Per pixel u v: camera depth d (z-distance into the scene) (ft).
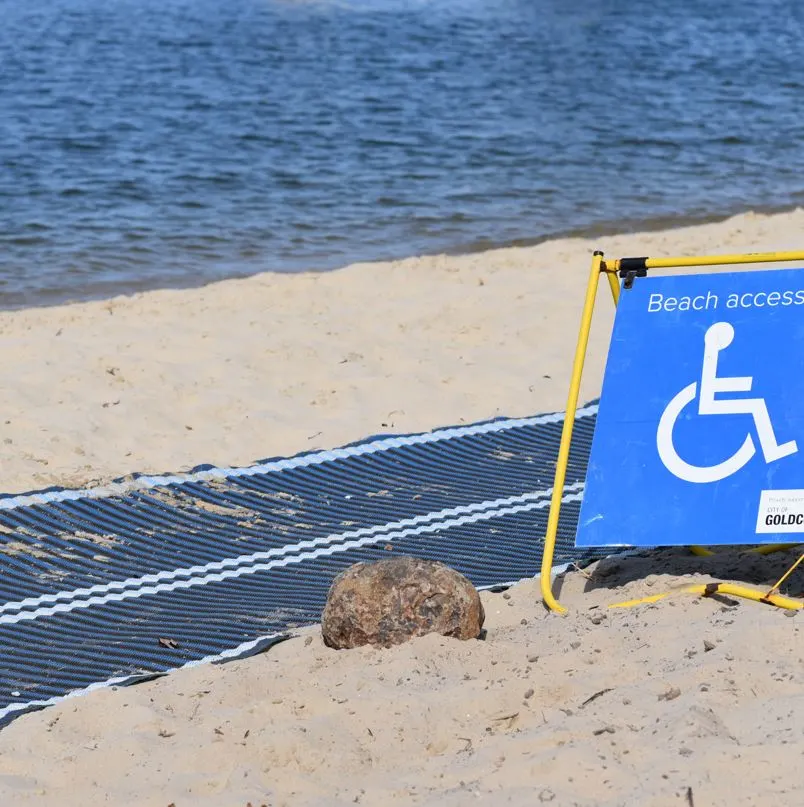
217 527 24.80
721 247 48.06
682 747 13.62
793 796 12.58
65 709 17.13
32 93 86.33
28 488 26.43
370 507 25.80
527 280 43.52
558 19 130.31
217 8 130.11
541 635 18.31
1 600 21.39
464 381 33.53
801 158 71.87
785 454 18.83
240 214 57.93
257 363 34.60
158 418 30.63
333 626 18.39
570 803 12.96
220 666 18.53
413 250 52.21
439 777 14.15
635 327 19.93
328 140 74.18
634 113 84.43
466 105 85.81
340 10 130.21
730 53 111.96
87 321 38.65
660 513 19.19
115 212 57.93
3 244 52.39
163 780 14.85
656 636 17.56
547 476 27.43
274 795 14.14
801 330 19.21
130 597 21.66
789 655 16.26
